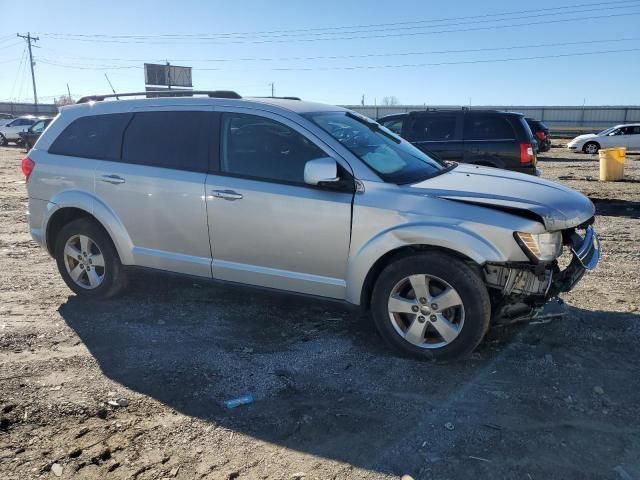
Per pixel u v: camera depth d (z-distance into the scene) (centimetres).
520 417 329
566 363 389
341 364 397
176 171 464
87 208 499
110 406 345
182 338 443
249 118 445
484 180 429
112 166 492
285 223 418
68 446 306
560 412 332
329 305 428
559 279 403
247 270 445
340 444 308
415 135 1031
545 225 362
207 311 497
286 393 360
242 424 327
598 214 986
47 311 502
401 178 413
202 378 380
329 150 412
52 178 518
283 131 430
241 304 512
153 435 317
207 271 463
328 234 405
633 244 732
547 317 402
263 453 301
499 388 360
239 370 390
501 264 364
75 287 529
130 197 481
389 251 388
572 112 5634
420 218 378
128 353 417
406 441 309
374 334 446
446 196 384
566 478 277
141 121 491
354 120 482
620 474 279
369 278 404
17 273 618
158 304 516
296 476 282
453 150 1006
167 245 476
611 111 5506
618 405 338
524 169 980
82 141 517
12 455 299
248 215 431
